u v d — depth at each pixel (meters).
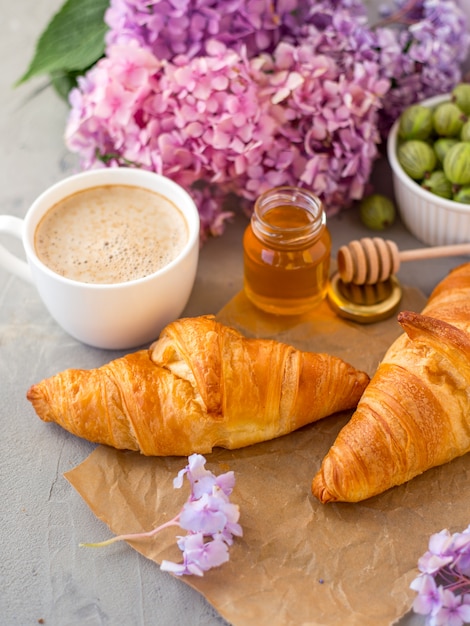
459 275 0.54
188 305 0.57
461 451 0.48
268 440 0.50
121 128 0.57
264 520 0.47
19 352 0.55
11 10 0.78
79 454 0.50
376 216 0.61
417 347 0.49
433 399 0.46
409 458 0.46
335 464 0.46
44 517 0.47
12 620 0.44
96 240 0.53
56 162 0.66
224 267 0.60
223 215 0.60
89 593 0.45
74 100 0.58
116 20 0.58
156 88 0.56
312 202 0.54
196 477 0.46
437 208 0.57
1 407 0.52
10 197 0.64
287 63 0.58
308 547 0.46
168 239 0.53
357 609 0.43
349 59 0.59
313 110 0.57
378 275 0.56
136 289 0.50
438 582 0.45
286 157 0.58
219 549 0.44
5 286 0.59
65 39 0.62
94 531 0.47
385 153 0.67
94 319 0.51
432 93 0.63
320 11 0.60
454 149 0.56
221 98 0.55
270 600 0.44
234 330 0.51
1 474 0.49
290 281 0.54
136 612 0.44
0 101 0.71
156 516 0.47
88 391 0.48
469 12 0.66
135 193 0.55
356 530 0.46
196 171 0.57
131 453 0.49
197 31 0.57
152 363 0.50
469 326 0.49
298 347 0.54
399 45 0.63
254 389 0.48
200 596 0.45
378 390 0.47
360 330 0.55
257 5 0.57
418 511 0.47
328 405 0.49
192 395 0.48
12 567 0.46
